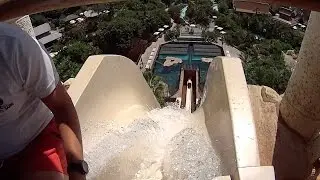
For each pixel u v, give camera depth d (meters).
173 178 4.23
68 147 3.02
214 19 49.12
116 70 6.29
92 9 49.25
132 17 46.28
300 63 7.64
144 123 5.30
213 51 45.22
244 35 45.75
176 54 44.75
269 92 8.48
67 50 40.47
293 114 7.96
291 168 7.34
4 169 2.93
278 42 43.44
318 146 7.62
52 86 2.90
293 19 48.91
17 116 2.83
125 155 4.66
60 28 48.62
